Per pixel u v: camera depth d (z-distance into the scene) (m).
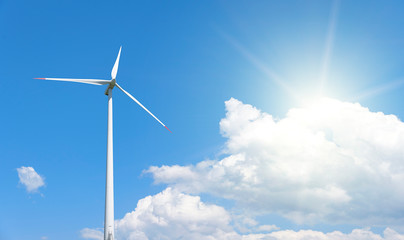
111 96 48.06
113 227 37.50
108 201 38.66
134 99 49.84
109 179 40.19
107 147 42.75
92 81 47.66
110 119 45.81
